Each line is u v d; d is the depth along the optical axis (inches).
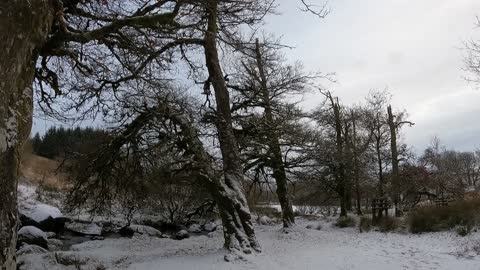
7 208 258.2
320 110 1263.5
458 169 2331.4
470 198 958.4
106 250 782.5
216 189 661.9
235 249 623.8
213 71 716.0
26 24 271.4
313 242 788.6
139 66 506.6
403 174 1363.2
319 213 1588.3
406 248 661.3
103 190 771.4
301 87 980.6
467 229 730.2
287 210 1027.9
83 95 612.4
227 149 701.3
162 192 867.4
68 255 636.7
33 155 1445.6
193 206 1157.1
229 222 652.1
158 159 684.1
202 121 733.3
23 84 288.8
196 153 672.4
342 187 1262.3
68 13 418.6
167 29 446.0
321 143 1054.4
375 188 1342.3
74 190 762.8
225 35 529.3
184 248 757.9
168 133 669.9
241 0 493.4
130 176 740.0
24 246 731.4
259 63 930.1
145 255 681.0
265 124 914.1
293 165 1017.5
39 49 303.7
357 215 1286.9
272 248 706.8
